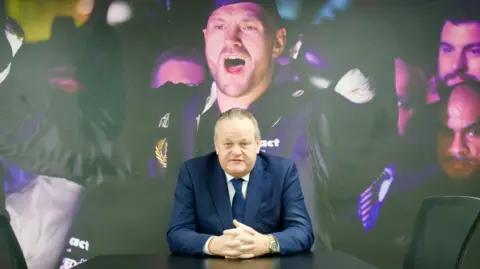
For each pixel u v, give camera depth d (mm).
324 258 1551
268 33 2717
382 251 2656
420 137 2697
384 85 2715
